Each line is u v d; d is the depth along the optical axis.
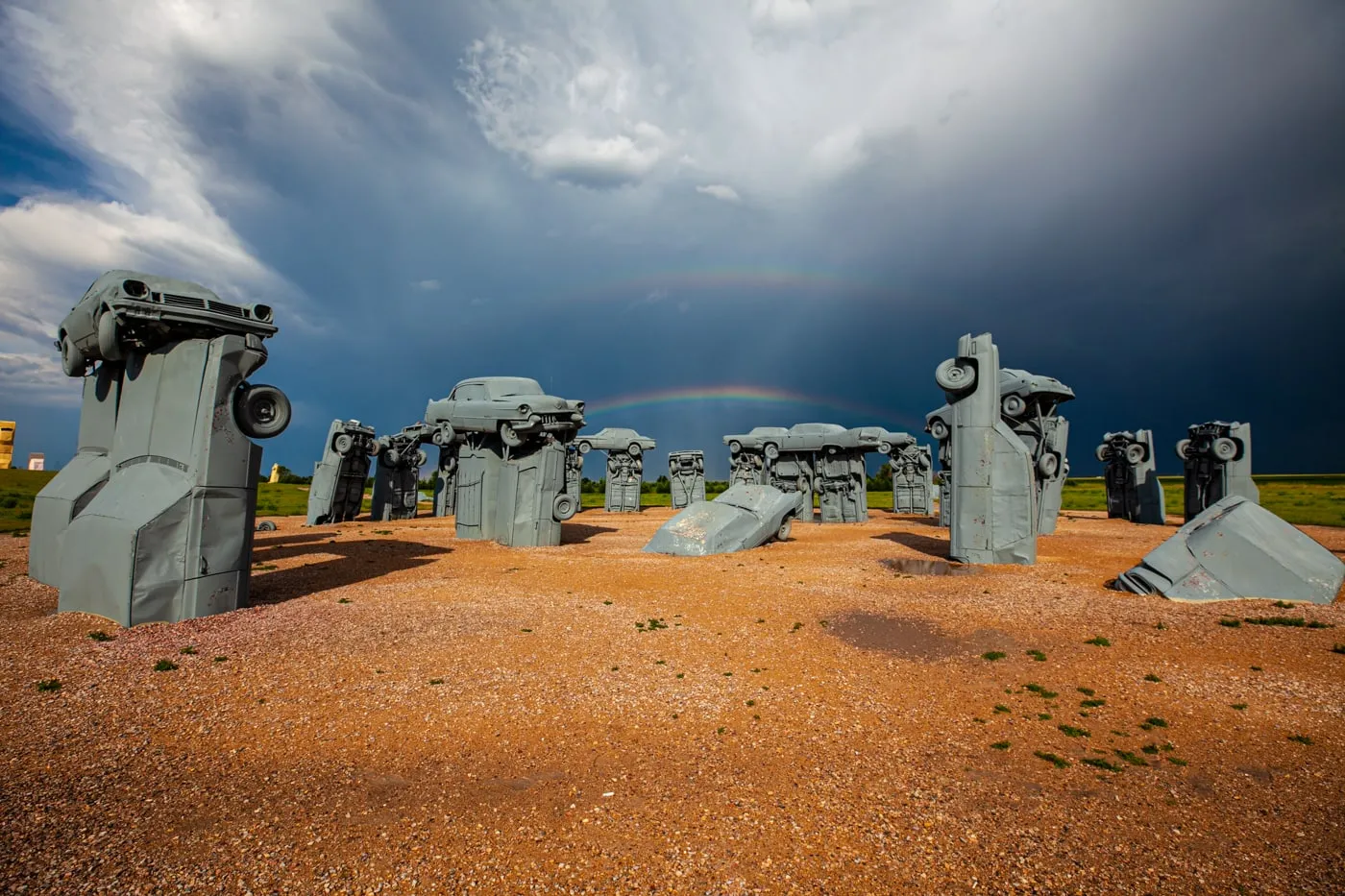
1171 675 8.90
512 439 23.22
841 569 17.33
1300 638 10.23
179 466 11.54
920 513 42.69
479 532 25.09
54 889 4.36
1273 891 4.51
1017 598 13.41
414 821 5.35
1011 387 26.75
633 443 46.38
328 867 4.70
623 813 5.50
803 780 6.14
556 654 9.91
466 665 9.29
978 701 8.22
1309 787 5.95
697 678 8.99
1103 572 16.27
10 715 7.11
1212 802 5.71
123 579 10.49
